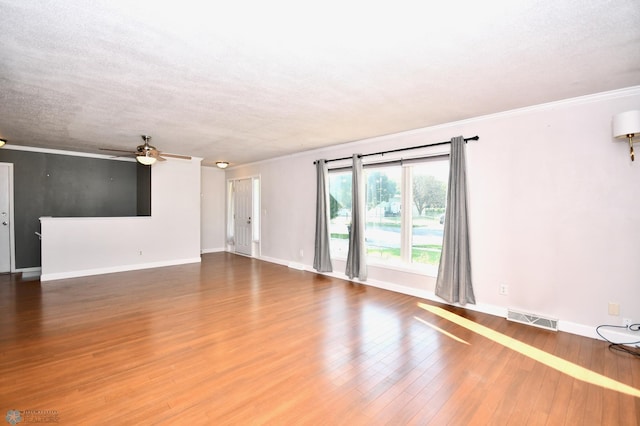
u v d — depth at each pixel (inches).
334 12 67.6
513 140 139.0
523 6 65.6
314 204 238.8
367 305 159.6
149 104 129.9
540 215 132.7
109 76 101.8
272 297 173.3
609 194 117.4
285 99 123.8
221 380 91.4
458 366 99.6
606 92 115.4
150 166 255.6
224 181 349.1
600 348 111.8
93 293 179.8
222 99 123.9
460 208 151.5
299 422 74.0
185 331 126.4
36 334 122.6
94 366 98.7
